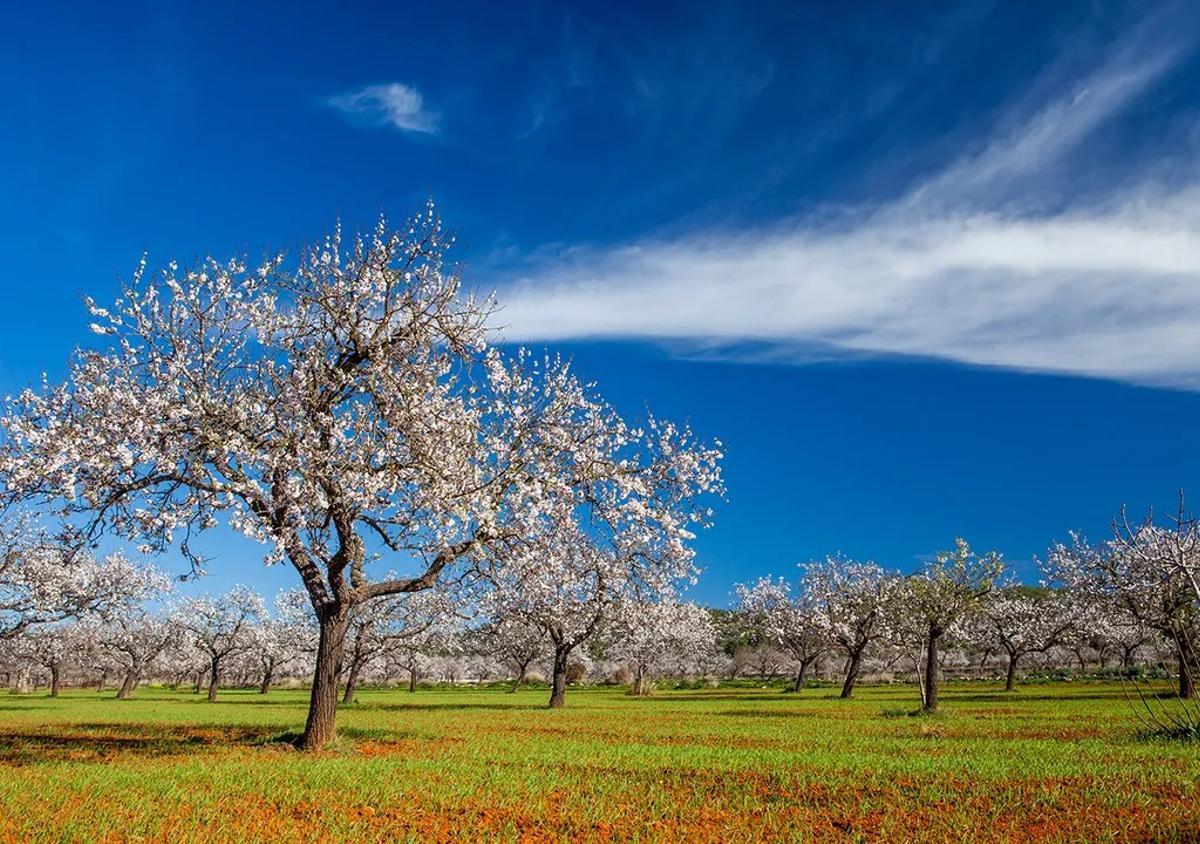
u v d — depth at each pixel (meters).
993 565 34.41
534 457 21.36
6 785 13.98
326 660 20.95
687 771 16.56
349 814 12.32
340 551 20.44
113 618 36.09
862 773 15.96
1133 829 11.04
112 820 11.45
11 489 16.70
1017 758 17.78
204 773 15.67
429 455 19.20
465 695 68.12
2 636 31.84
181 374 18.62
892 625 40.91
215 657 68.62
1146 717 28.58
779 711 38.72
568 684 91.50
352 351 20.91
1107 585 37.25
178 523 17.30
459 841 10.84
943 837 10.83
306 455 18.70
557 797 13.83
